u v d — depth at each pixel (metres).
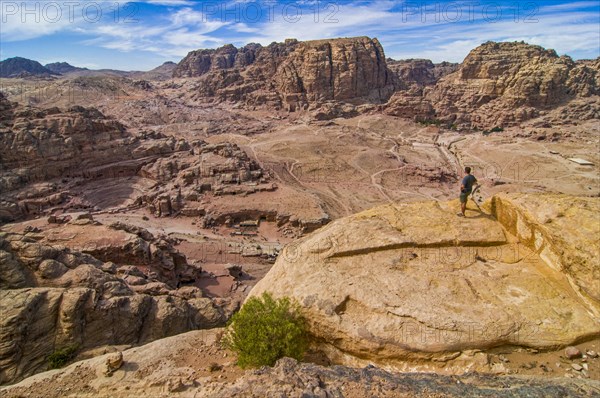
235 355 17.14
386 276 16.45
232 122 170.38
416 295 15.31
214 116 179.25
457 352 13.59
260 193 84.88
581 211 15.51
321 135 141.00
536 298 14.59
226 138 143.62
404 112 178.00
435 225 19.09
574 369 12.59
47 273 29.28
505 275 15.86
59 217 62.88
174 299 32.38
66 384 16.30
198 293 39.72
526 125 153.75
